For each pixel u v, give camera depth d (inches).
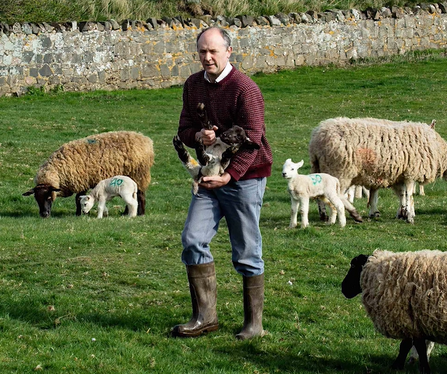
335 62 1256.8
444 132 816.3
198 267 237.9
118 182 503.2
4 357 217.5
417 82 1114.1
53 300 280.5
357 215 467.2
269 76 1173.1
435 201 558.3
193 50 1141.7
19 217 507.5
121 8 1214.9
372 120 502.9
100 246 375.9
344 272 337.1
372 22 1282.0
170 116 918.4
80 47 1057.5
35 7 1110.4
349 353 234.7
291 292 303.3
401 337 217.6
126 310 270.8
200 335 242.2
